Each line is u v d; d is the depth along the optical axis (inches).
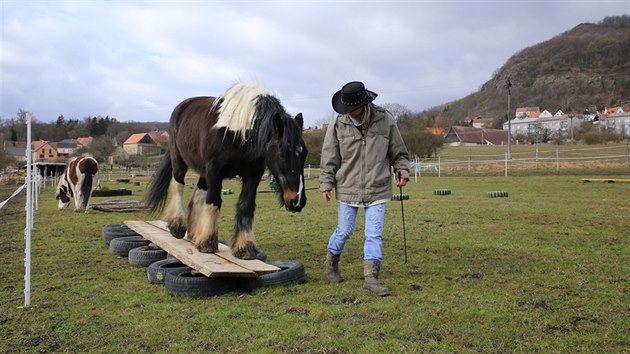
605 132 2352.4
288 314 149.9
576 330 132.6
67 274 217.8
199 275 192.5
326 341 126.9
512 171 1152.8
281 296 171.5
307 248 277.4
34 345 131.0
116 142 3767.2
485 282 186.1
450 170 1277.1
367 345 123.6
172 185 259.9
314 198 652.7
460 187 802.8
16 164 1796.3
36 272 222.7
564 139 2625.5
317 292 174.7
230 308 157.9
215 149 199.3
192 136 222.4
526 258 230.4
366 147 174.6
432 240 288.4
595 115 3791.8
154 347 127.3
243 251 201.9
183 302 168.7
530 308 151.6
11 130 3280.0
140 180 1460.4
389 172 177.8
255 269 180.5
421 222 372.5
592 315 144.6
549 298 161.8
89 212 519.5
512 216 395.5
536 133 2699.3
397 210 461.4
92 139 3585.1
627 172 1003.3
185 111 243.4
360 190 175.8
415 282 187.3
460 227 341.1
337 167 184.7
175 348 125.6
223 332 135.9
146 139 3508.9
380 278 194.9
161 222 294.4
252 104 189.8
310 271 213.8
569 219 368.2
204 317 149.3
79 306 165.5
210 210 209.0
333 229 353.7
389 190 177.3
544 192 646.5
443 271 206.4
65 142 3590.1
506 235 299.7
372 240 174.7
